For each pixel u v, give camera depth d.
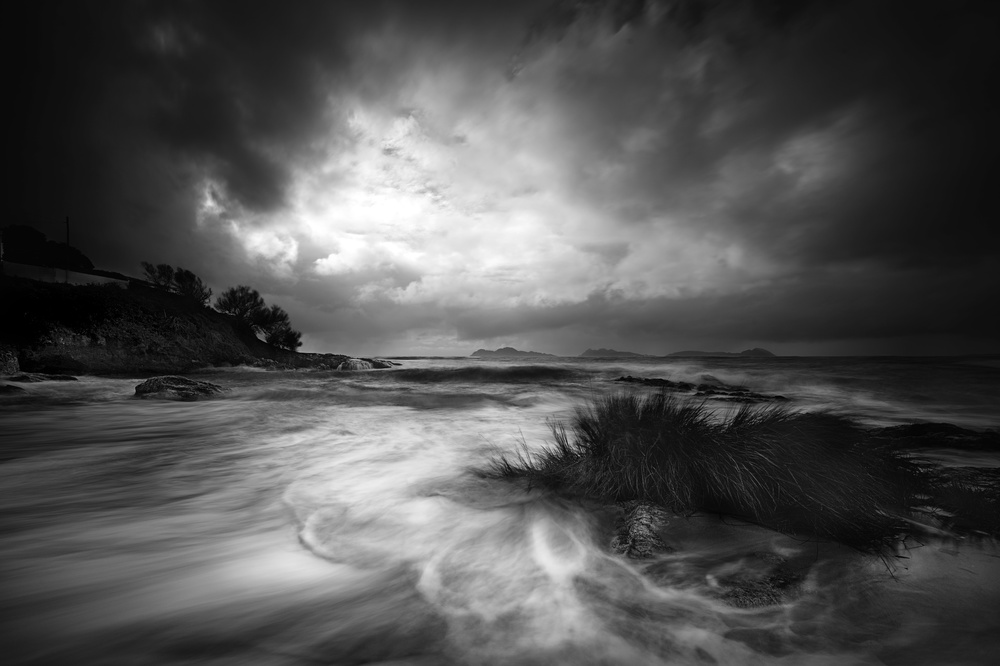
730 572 2.13
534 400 13.62
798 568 2.16
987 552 2.28
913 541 2.40
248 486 4.19
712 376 21.94
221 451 5.88
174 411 10.62
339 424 8.55
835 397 15.54
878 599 1.87
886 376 20.97
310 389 17.66
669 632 1.69
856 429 3.58
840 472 2.89
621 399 4.18
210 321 36.19
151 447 6.20
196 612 1.93
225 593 2.11
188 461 5.29
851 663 1.48
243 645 1.68
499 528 2.82
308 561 2.51
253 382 21.72
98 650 1.66
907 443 5.39
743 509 2.82
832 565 2.18
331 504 3.56
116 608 1.97
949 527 2.58
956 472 3.52
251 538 2.89
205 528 3.08
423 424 8.46
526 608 1.89
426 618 1.84
